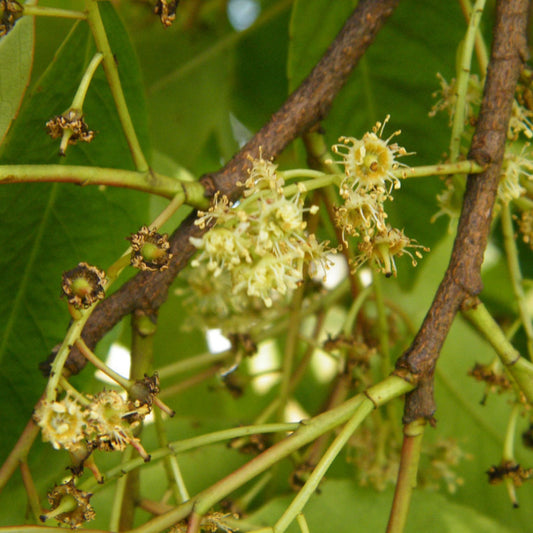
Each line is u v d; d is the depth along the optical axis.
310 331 0.37
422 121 0.28
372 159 0.22
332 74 0.25
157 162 0.29
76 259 0.25
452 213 0.24
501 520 0.29
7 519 0.24
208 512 0.22
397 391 0.22
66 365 0.23
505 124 0.23
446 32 0.28
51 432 0.20
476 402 0.30
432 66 0.28
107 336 0.25
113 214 0.25
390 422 0.27
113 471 0.22
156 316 0.23
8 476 0.22
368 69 0.28
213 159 0.35
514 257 0.25
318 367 0.35
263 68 0.34
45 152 0.24
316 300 0.30
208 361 0.28
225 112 0.33
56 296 0.25
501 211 0.25
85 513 0.21
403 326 0.32
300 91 0.24
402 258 0.28
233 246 0.21
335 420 0.22
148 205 0.25
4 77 0.24
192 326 0.28
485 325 0.22
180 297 0.32
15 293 0.25
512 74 0.23
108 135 0.25
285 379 0.27
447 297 0.22
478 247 0.23
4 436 0.24
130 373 0.23
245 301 0.28
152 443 0.28
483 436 0.30
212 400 0.33
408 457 0.22
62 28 0.28
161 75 0.32
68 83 0.24
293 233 0.22
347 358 0.27
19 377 0.25
